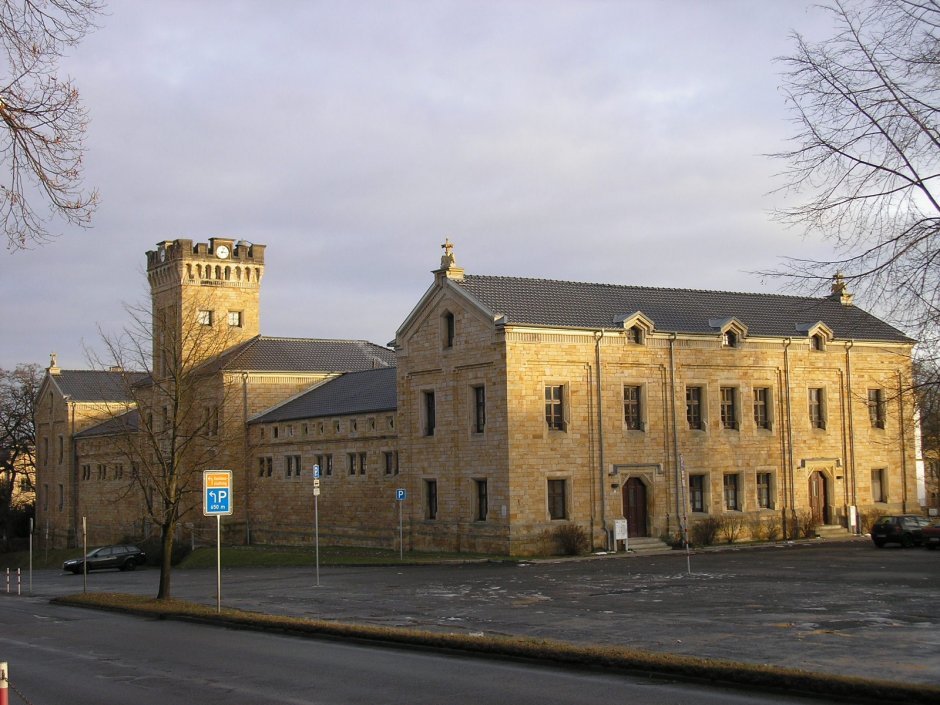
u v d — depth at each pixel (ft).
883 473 201.98
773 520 185.88
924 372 55.93
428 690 53.83
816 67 53.83
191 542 217.97
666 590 104.01
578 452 165.78
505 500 159.33
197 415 175.22
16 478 367.04
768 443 187.11
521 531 159.02
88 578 175.32
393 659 65.10
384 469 189.37
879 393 201.77
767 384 188.55
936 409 58.39
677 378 177.58
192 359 133.08
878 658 60.64
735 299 202.39
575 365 167.02
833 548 165.58
